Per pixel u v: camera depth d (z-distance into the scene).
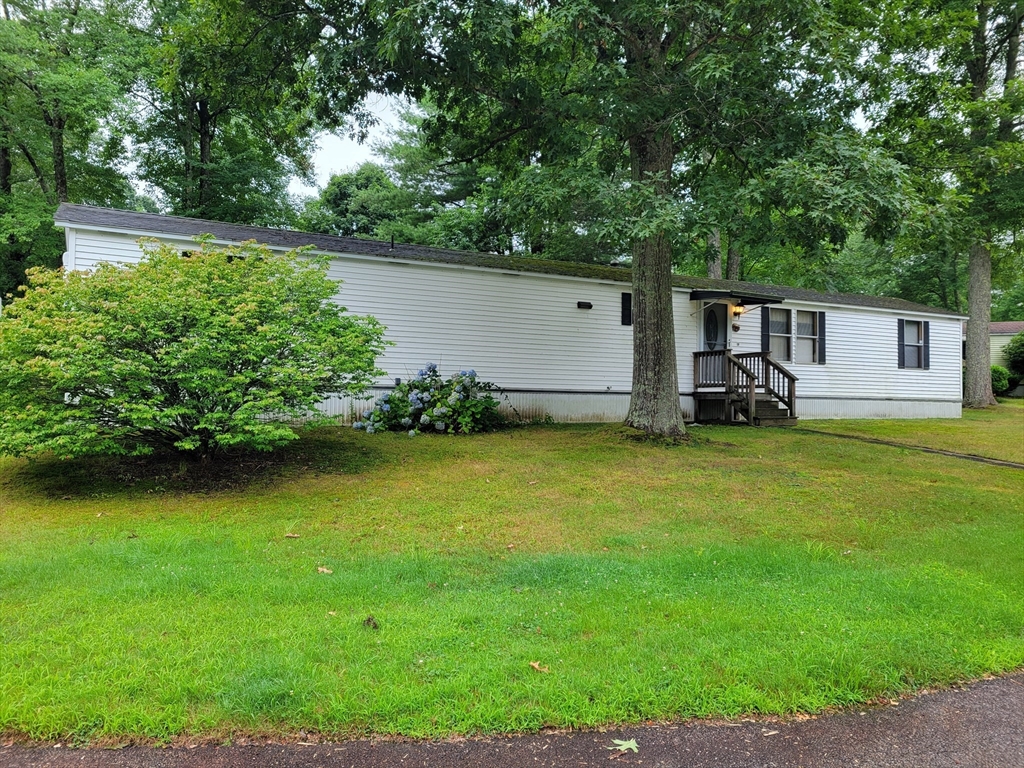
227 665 2.56
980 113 14.02
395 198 24.16
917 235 8.84
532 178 8.48
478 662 2.67
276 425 6.39
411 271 11.18
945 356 17.59
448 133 12.34
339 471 7.30
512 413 12.03
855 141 7.68
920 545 5.02
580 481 7.06
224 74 10.76
